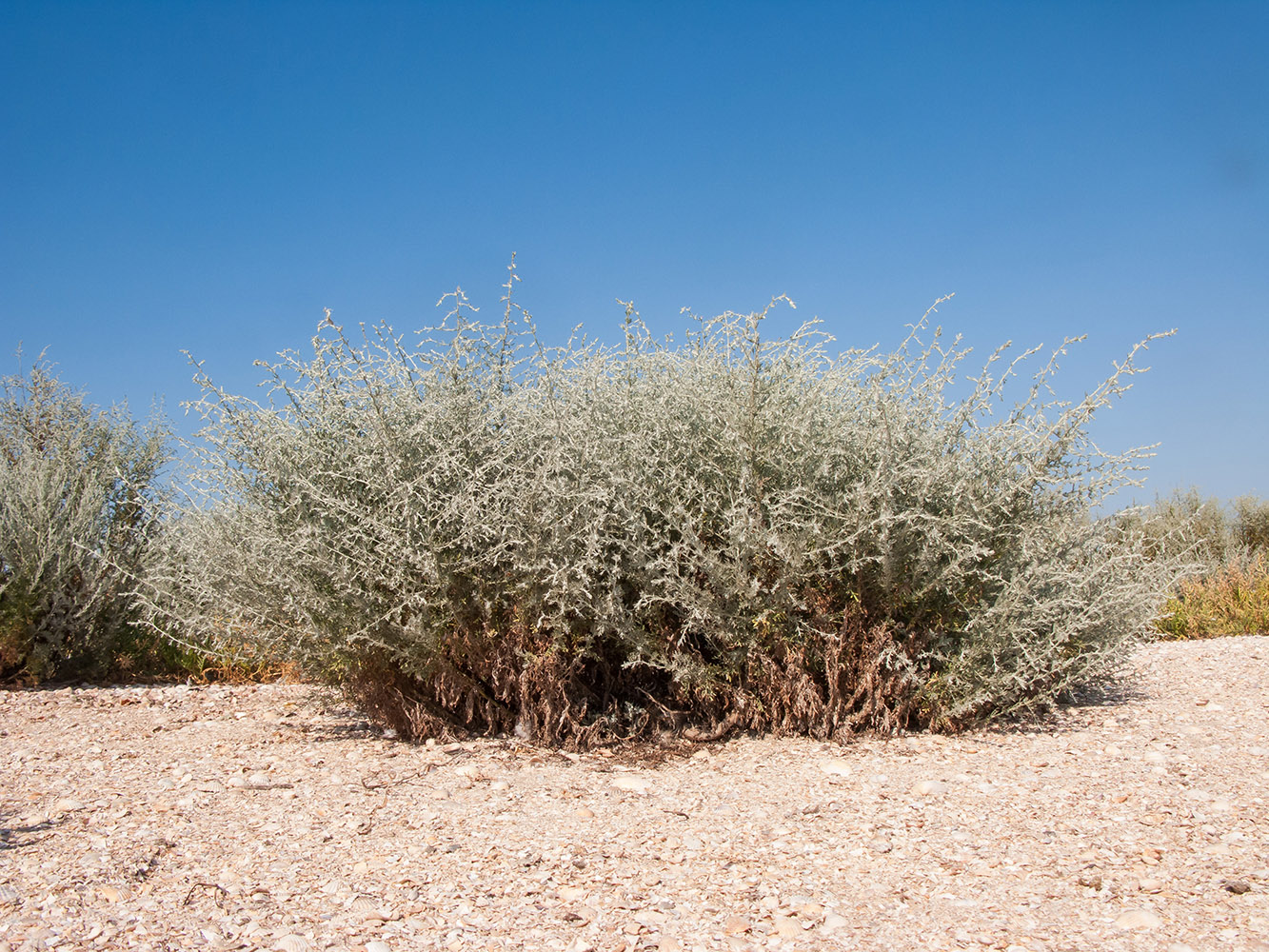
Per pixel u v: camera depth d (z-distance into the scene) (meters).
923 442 4.79
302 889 2.97
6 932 2.64
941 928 2.62
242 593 4.85
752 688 4.89
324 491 4.82
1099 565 4.89
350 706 5.80
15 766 4.63
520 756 4.63
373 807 3.80
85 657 7.49
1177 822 3.29
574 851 3.28
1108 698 5.44
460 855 3.25
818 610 4.75
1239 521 13.57
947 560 4.77
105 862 3.17
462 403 4.94
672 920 2.73
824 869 3.07
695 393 4.94
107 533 7.66
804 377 5.00
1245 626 8.60
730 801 3.84
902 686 4.72
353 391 4.91
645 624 4.91
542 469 4.58
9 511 7.37
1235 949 2.39
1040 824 3.36
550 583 4.64
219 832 3.50
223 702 6.42
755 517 4.59
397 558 4.61
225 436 5.01
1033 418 4.80
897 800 3.73
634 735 4.90
